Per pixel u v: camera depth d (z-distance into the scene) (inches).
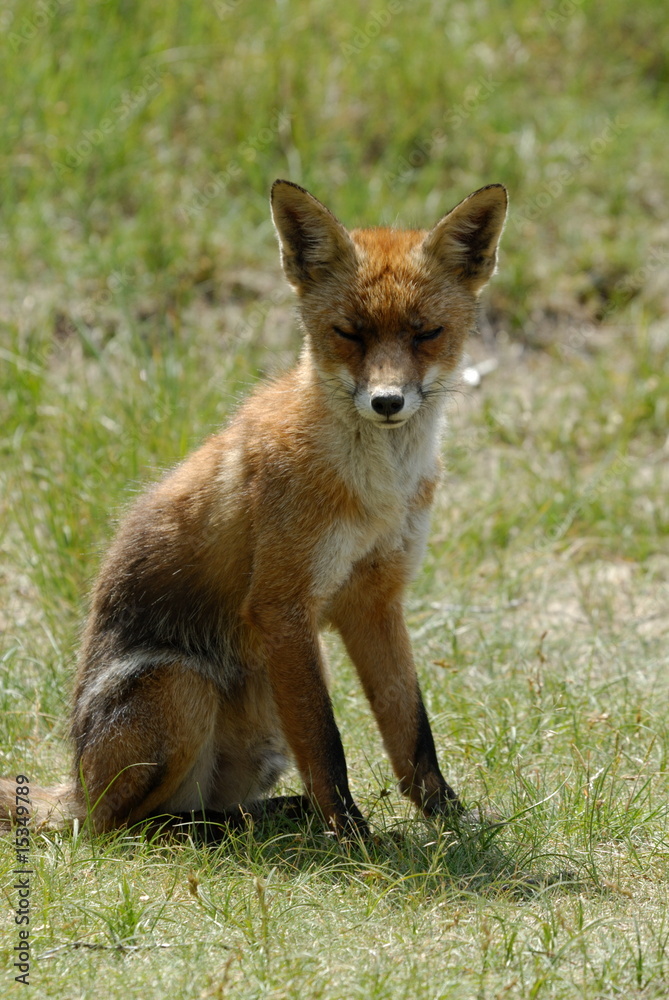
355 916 274.8
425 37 819.4
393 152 760.3
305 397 335.3
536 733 379.9
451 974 245.8
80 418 561.0
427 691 420.2
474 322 360.2
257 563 329.7
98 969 247.8
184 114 761.6
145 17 786.2
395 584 344.5
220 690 348.8
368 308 329.4
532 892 290.8
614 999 239.1
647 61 869.8
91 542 476.7
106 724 331.0
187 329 658.2
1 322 634.2
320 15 820.0
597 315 714.8
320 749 325.1
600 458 617.3
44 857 302.4
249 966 247.1
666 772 341.1
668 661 444.8
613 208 765.9
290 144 752.3
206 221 708.7
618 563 544.7
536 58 847.7
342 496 324.5
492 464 612.7
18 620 475.5
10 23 759.7
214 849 324.8
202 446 373.1
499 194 346.3
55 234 686.5
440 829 313.1
